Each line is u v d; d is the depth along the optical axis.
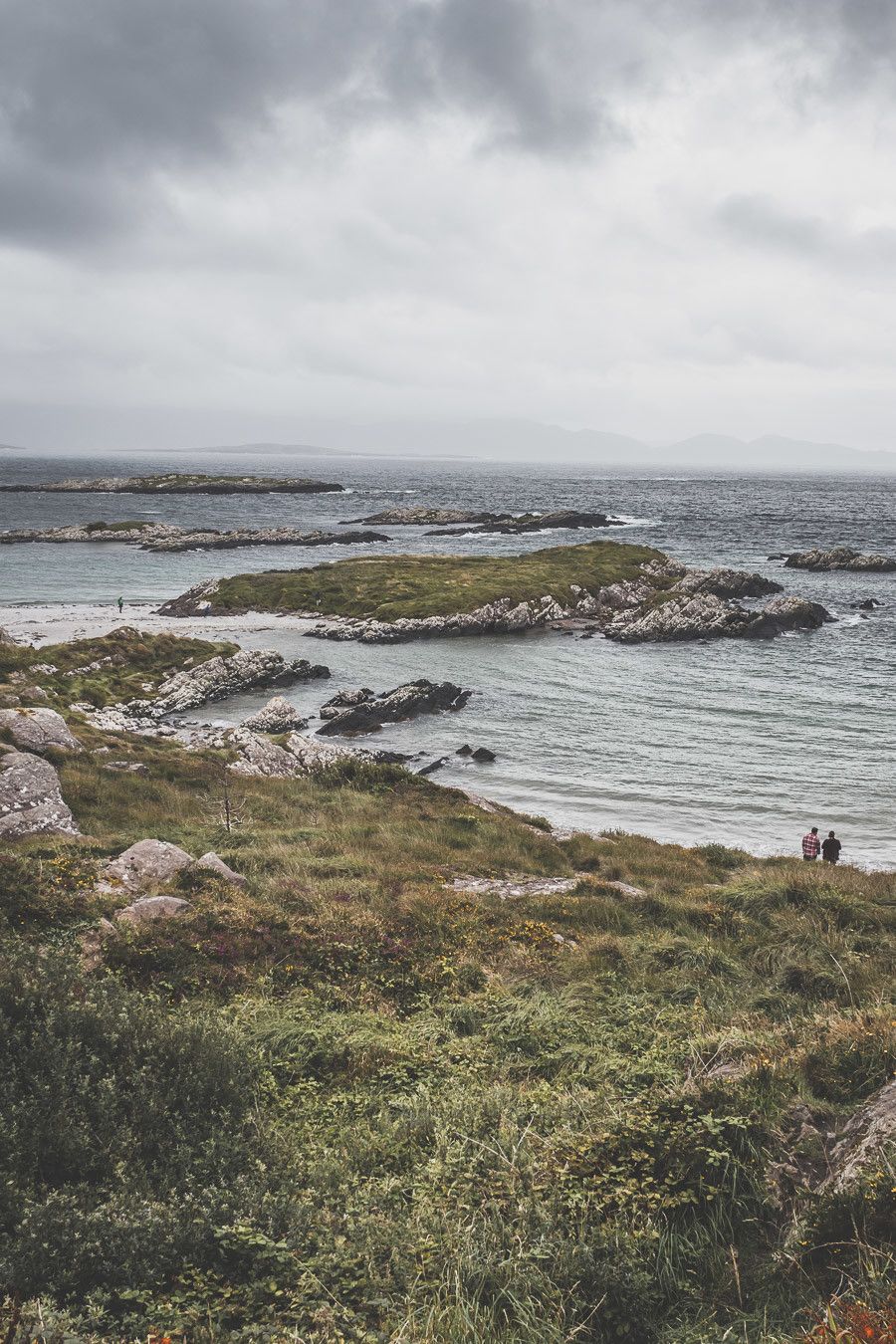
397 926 14.34
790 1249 5.22
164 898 13.30
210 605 73.75
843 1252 5.09
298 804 25.44
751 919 16.09
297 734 37.12
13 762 19.95
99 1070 7.17
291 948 12.81
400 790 28.25
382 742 40.72
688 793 32.31
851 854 26.25
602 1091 8.03
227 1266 5.55
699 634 65.19
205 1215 5.77
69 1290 5.15
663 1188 6.04
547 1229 5.73
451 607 70.88
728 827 28.83
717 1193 5.86
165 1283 5.31
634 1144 6.60
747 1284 5.20
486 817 25.55
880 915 15.96
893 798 31.41
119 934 11.94
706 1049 8.62
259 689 52.31
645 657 59.16
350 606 73.62
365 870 18.02
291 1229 5.80
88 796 21.94
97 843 17.31
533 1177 6.42
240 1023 10.08
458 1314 4.88
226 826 21.14
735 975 13.26
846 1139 6.18
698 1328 4.88
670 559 97.25
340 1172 6.92
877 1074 6.87
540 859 21.59
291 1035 9.85
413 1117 7.83
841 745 38.19
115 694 47.97
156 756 28.70
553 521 144.00
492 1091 8.18
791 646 61.75
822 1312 4.56
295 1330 4.82
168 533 126.56
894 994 12.07
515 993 12.05
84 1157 6.34
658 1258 5.45
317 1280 5.20
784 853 26.33
